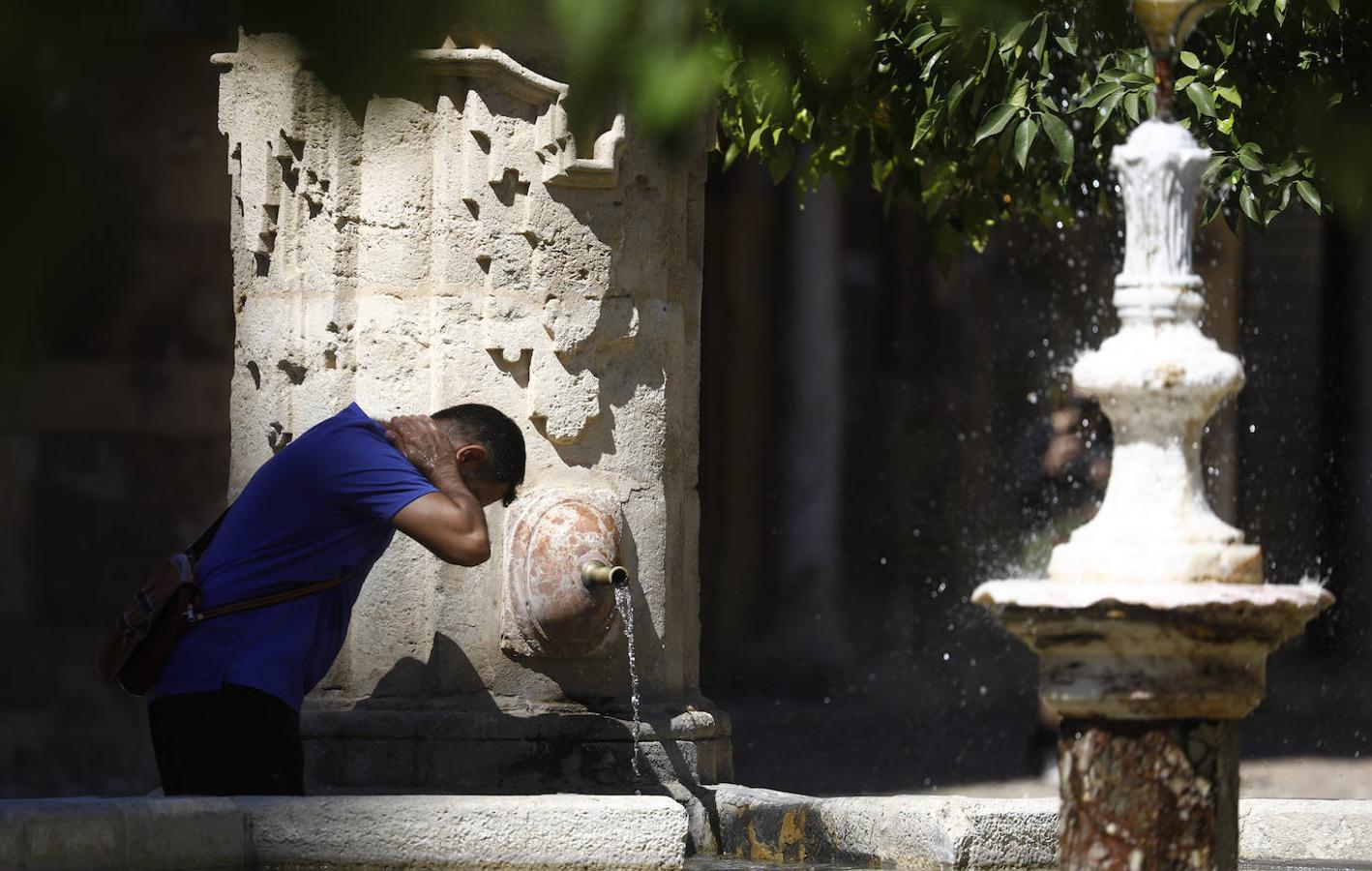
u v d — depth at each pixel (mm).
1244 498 36375
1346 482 36250
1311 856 11547
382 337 13562
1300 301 36031
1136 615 7344
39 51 2846
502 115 13477
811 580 37219
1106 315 36750
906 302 37531
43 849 8836
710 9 3895
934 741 29875
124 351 31859
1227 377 7605
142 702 30125
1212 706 7578
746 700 35312
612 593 13328
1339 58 13406
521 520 13406
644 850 10273
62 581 32219
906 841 10945
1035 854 10750
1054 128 13562
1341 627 36344
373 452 12039
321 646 12141
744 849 12617
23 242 2836
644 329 14125
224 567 12016
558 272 13680
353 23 3082
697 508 14953
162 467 32062
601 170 13602
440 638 13477
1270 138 13922
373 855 10016
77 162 2889
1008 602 7496
